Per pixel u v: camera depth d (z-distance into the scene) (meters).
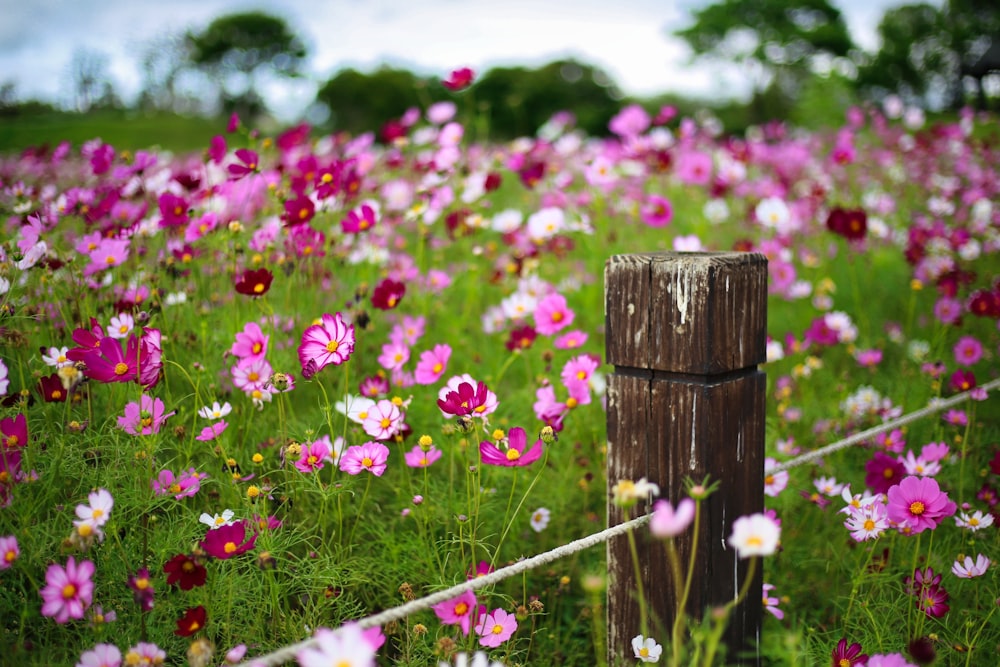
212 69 60.12
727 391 1.41
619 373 1.48
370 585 1.87
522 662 1.74
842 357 3.31
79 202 2.55
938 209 4.30
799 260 4.30
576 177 5.00
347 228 2.57
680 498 1.42
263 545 1.59
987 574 1.82
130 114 21.39
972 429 2.38
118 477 1.66
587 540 1.36
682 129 4.43
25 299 2.12
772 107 38.38
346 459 1.72
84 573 1.30
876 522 1.65
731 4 45.72
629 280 1.43
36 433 1.76
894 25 36.28
